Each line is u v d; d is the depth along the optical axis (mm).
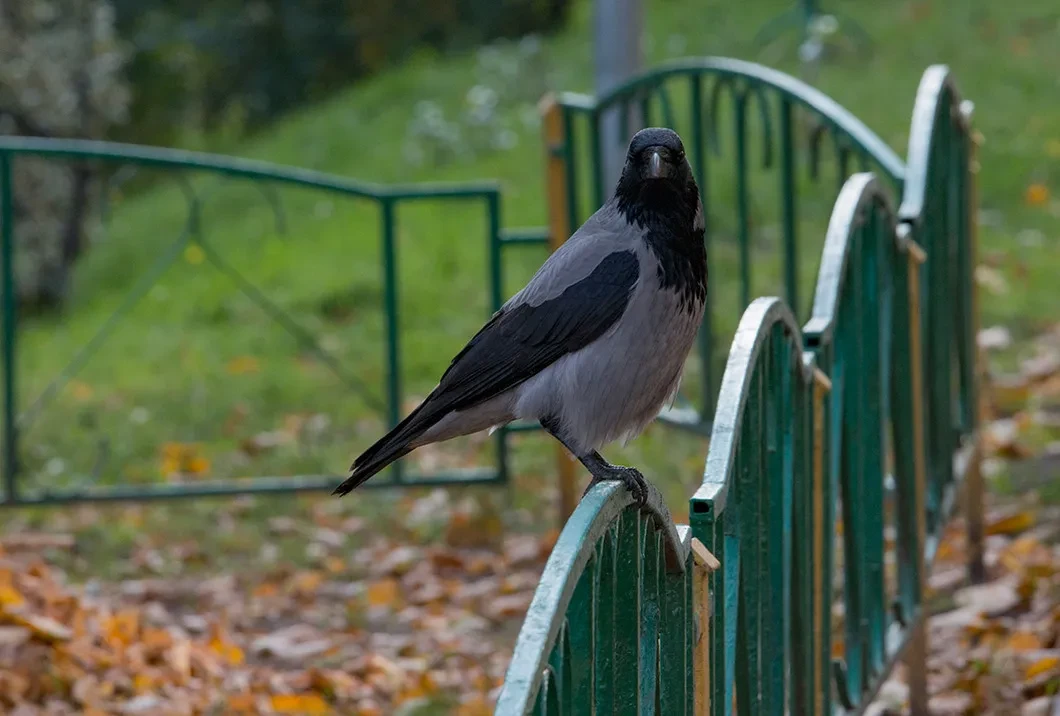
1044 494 11109
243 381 15930
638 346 6312
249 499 12695
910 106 22109
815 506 6246
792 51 25766
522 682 3193
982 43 25078
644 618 4422
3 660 8750
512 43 31188
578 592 3791
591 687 3844
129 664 9148
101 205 25625
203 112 33312
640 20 13570
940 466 8641
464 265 19297
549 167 11625
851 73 24375
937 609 9688
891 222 7305
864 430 7184
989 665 8625
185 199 26391
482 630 10203
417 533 11922
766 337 5449
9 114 22922
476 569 11219
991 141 20516
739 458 5270
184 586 10945
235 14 33406
